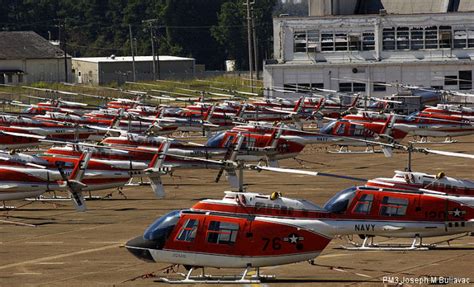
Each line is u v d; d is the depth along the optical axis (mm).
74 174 156375
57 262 119688
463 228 118312
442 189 127438
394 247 122625
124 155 174125
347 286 103500
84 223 148375
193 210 108562
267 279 106500
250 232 105250
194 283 105875
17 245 131500
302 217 114188
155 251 106562
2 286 107500
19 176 156750
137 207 163250
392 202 118125
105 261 119375
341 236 125312
